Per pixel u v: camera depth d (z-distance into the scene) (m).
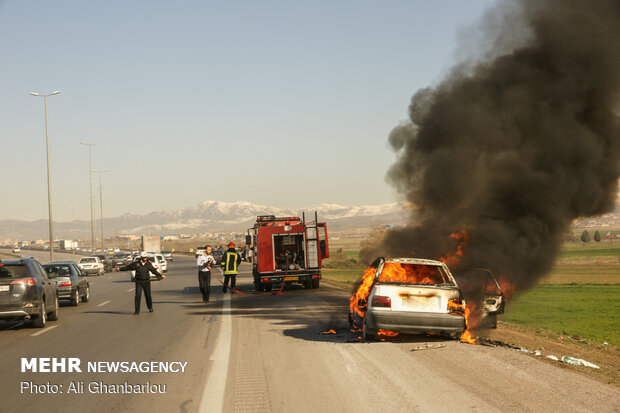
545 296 34.09
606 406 6.44
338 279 40.44
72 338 12.58
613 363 12.55
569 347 14.86
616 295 34.72
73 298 21.62
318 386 7.39
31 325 15.56
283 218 27.89
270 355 9.77
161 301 22.77
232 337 12.09
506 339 14.47
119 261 63.38
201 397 7.00
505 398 6.68
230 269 25.67
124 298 24.94
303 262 26.88
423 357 9.25
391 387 7.23
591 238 164.00
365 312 10.98
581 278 49.75
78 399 7.12
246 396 6.96
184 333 12.97
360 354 9.61
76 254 131.88
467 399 6.62
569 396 6.86
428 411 6.15
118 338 12.42
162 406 6.67
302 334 12.38
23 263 14.74
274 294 25.30
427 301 10.59
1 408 6.74
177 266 66.94
